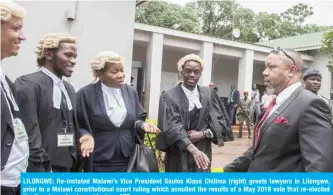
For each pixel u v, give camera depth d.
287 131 1.97
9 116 1.79
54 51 2.32
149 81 14.06
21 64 6.00
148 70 14.18
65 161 2.29
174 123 2.88
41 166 2.09
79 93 2.65
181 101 3.01
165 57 18.12
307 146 1.88
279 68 2.10
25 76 2.23
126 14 7.11
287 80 2.10
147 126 2.69
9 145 1.79
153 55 14.05
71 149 2.35
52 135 2.22
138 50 17.23
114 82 2.63
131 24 7.16
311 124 1.90
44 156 2.09
